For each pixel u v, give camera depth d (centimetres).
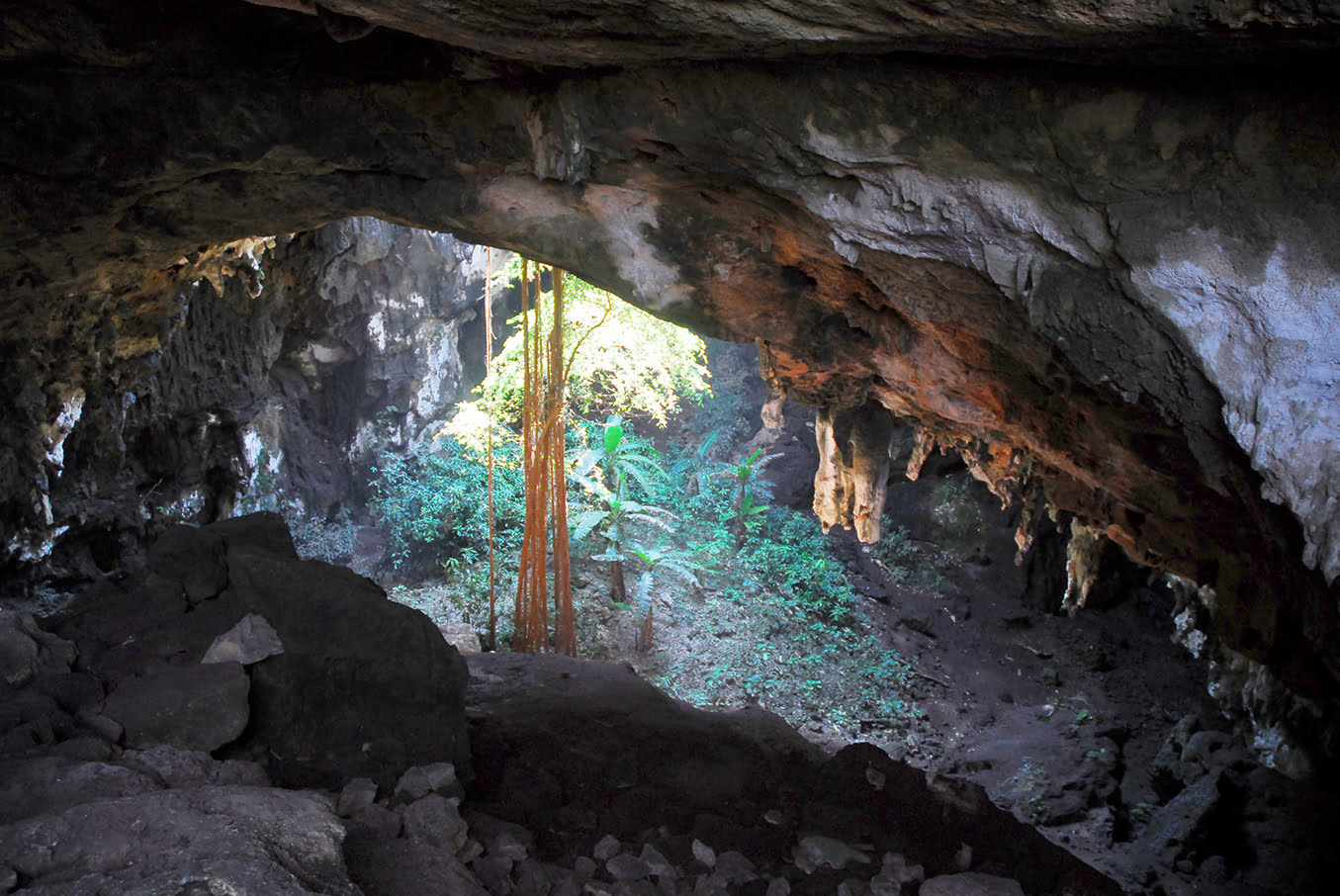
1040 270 539
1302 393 470
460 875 331
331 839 291
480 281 1800
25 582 1042
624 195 689
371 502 1781
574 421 1850
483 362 1977
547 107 595
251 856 257
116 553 1176
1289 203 445
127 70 562
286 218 734
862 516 1055
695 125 561
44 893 240
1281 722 1181
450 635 1191
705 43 415
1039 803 1194
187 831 271
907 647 1648
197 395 1275
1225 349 487
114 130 584
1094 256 511
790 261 746
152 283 921
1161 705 1550
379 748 442
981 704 1545
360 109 611
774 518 1883
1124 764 1320
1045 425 755
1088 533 1095
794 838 479
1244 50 362
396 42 587
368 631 452
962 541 1861
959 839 490
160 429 1263
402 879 319
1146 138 460
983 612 1775
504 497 1661
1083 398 654
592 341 1489
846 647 1594
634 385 1631
